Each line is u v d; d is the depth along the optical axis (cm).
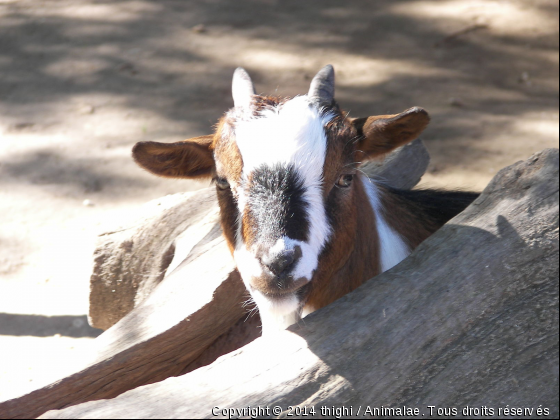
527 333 114
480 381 114
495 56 316
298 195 118
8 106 289
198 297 130
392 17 366
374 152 129
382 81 297
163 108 282
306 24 362
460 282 115
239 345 137
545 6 362
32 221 213
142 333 127
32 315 171
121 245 151
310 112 121
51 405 122
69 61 329
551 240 115
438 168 229
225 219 125
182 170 129
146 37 353
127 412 110
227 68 315
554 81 291
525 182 117
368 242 129
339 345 114
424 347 114
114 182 233
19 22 375
